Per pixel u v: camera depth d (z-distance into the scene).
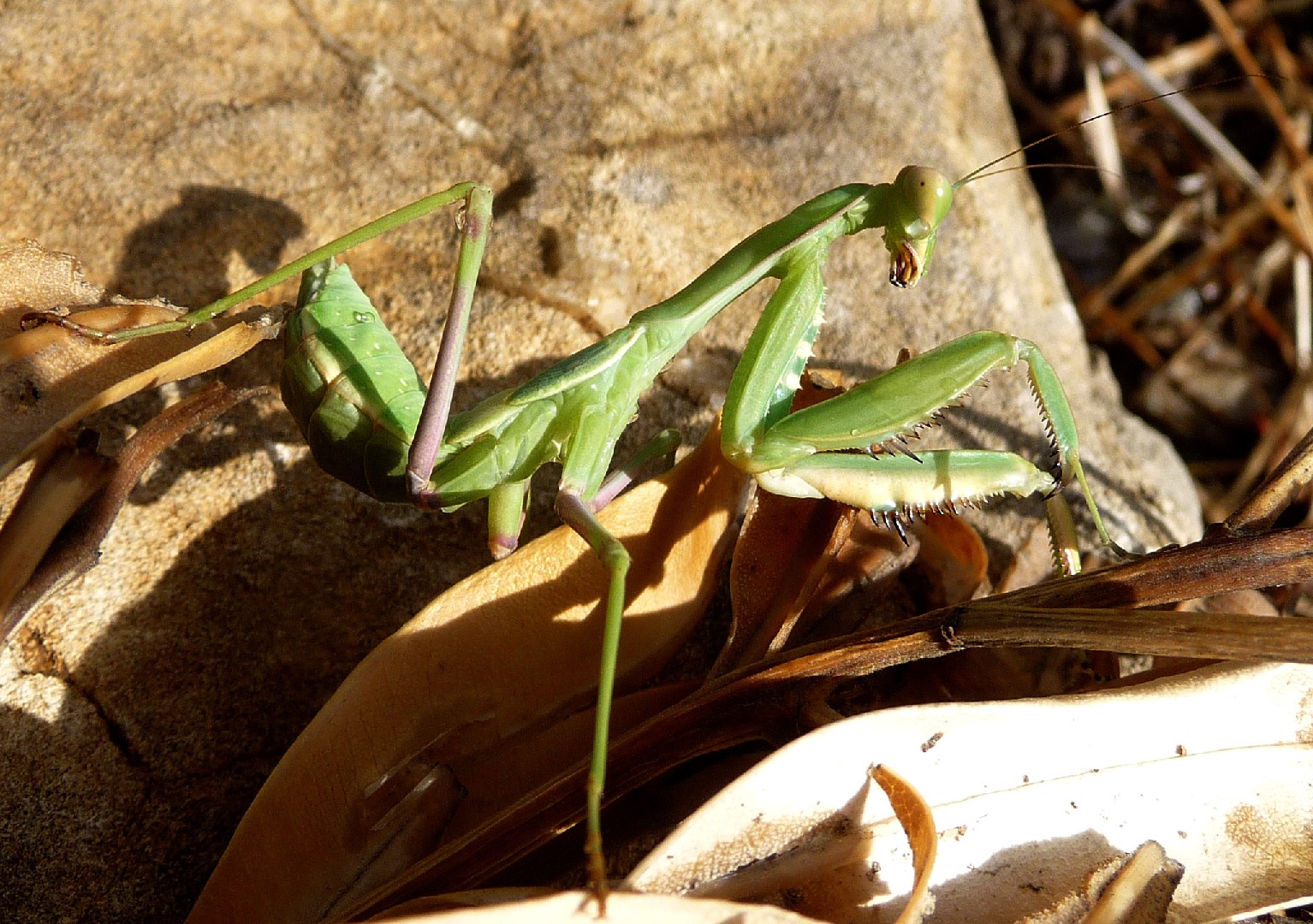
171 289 0.19
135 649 0.17
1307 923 0.16
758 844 0.15
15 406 0.17
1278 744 0.16
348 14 0.22
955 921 0.15
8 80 0.20
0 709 0.17
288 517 0.18
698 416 0.19
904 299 0.20
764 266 0.17
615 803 0.16
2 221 0.19
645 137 0.21
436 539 0.18
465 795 0.16
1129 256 0.28
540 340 0.19
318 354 0.17
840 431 0.17
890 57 0.22
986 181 0.22
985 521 0.19
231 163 0.20
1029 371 0.17
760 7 0.22
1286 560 0.16
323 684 0.17
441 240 0.20
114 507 0.16
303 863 0.15
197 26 0.21
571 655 0.16
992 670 0.17
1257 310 0.26
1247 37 0.29
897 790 0.15
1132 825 0.15
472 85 0.21
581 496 0.17
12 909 0.16
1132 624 0.15
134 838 0.16
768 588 0.17
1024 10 0.29
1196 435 0.26
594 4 0.22
